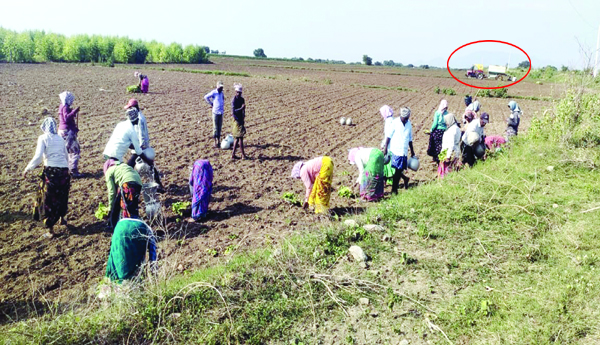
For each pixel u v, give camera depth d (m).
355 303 5.21
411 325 4.82
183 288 5.16
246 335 4.70
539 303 4.88
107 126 15.80
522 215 7.27
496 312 4.88
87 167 11.12
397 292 5.38
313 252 6.23
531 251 6.14
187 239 7.57
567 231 6.57
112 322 4.66
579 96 10.91
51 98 20.66
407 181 10.31
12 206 8.53
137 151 7.91
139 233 5.65
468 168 10.14
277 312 5.03
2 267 6.52
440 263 6.04
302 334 4.73
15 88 23.53
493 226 7.01
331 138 16.52
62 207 7.58
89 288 6.09
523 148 10.93
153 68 49.22
